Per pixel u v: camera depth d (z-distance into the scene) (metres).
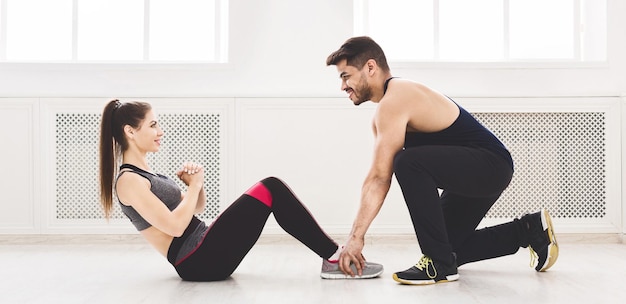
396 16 4.08
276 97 3.63
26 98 3.63
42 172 3.62
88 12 4.07
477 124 2.34
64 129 3.66
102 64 3.89
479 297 1.97
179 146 3.66
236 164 3.63
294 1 3.89
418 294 2.02
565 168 3.68
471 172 2.22
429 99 2.26
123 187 2.14
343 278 2.32
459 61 3.94
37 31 4.07
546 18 4.10
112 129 2.23
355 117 3.63
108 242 3.62
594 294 2.02
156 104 3.64
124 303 1.92
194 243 2.24
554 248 2.41
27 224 3.62
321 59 3.89
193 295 2.03
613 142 3.64
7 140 3.63
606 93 3.64
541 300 1.93
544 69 3.93
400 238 3.61
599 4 4.00
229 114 3.63
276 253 3.18
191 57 4.09
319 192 3.63
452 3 4.09
